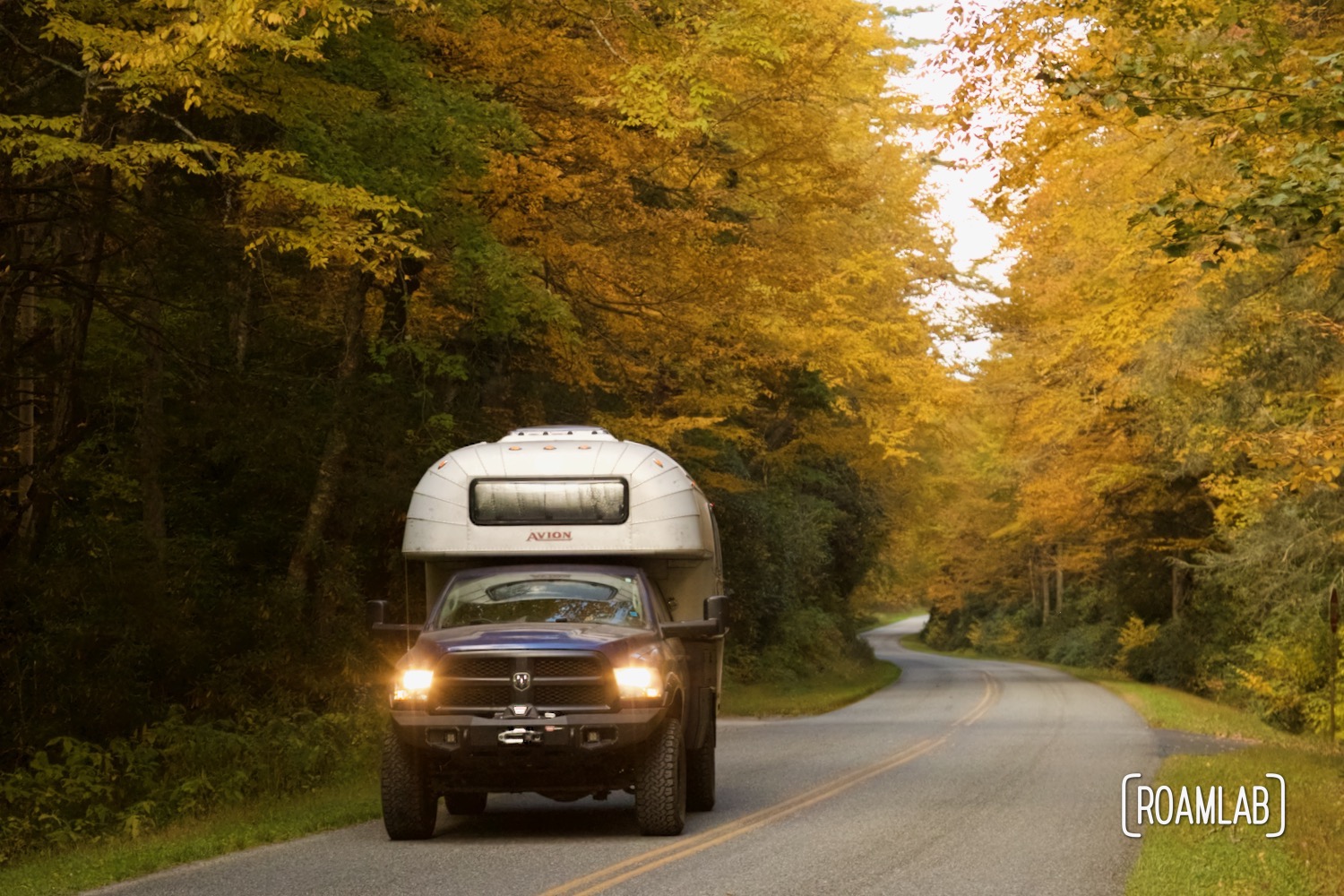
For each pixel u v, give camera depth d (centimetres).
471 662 1146
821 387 3825
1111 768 1773
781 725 2816
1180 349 2734
